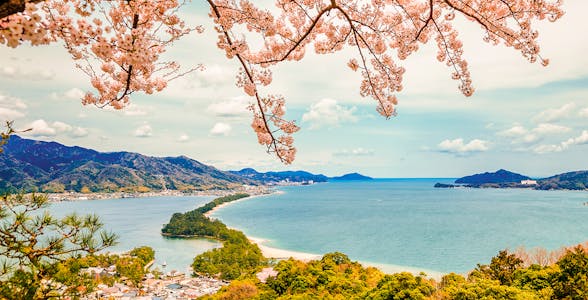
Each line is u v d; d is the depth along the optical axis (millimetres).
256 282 53125
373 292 36594
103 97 6609
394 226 170875
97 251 6738
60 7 4160
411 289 33719
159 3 5125
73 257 6633
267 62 6336
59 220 6582
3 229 6082
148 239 135625
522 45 6465
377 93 7172
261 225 176375
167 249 118188
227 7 5812
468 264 96875
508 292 27031
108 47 4121
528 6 6125
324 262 57875
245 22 5992
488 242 127875
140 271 75750
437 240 133500
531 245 119812
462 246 121938
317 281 47031
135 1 4730
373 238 139125
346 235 146250
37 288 6293
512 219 187875
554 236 136750
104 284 65375
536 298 26172
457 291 28875
